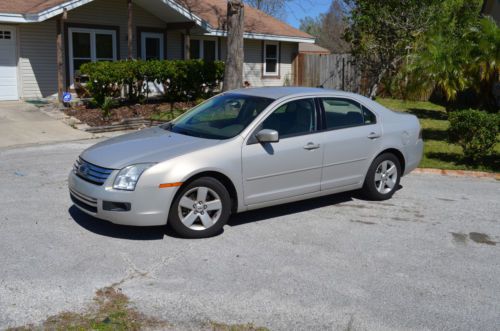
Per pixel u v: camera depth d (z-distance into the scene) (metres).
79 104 16.23
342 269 5.11
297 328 3.97
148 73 16.61
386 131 7.30
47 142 11.58
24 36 16.94
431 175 9.45
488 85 13.01
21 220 6.21
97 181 5.51
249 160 5.94
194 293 4.48
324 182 6.71
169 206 5.49
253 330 3.92
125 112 15.41
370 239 5.97
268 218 6.61
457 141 10.19
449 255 5.59
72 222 6.19
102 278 4.71
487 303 4.50
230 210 5.93
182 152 5.64
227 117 6.48
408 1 18.05
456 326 4.10
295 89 6.92
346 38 20.64
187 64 17.69
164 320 4.02
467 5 18.45
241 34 15.14
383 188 7.49
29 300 4.26
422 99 22.34
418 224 6.57
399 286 4.77
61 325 3.89
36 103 16.36
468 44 11.61
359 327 4.03
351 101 7.10
